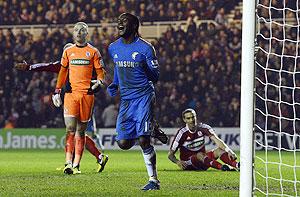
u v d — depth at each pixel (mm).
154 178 19453
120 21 18984
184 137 28234
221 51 63375
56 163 35625
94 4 68688
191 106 59875
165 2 68000
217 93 61125
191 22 65000
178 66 62938
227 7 66562
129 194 18188
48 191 19125
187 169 28562
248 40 16000
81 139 26719
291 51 61000
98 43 66125
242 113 15906
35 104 62625
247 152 15797
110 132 56562
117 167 31656
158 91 61875
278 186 20781
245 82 15930
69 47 26031
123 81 19094
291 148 55719
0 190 19453
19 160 38938
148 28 68062
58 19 68938
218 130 55562
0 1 70250
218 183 22047
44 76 63031
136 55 18953
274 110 57562
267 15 63500
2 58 66250
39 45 66688
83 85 26047
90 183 21812
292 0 63594
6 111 63500
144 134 18984
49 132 57188
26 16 69375
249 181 15766
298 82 59250
